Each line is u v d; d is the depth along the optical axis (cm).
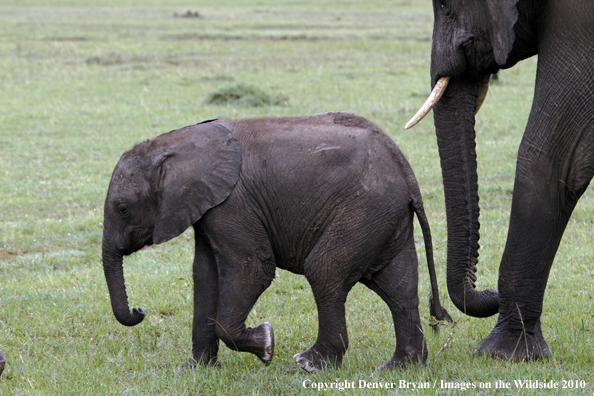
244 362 991
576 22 888
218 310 901
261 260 895
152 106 3031
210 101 3039
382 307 1184
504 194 1817
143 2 11244
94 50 4788
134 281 1316
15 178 2073
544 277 962
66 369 949
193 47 5050
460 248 1003
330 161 877
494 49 943
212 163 891
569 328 1052
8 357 1011
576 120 903
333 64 4256
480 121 2630
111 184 930
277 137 899
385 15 8294
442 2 992
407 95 3167
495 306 1003
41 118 2850
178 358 1013
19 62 4278
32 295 1253
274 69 4069
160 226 895
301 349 1037
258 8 9619
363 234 870
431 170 2028
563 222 948
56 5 10344
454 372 902
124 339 1081
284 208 886
